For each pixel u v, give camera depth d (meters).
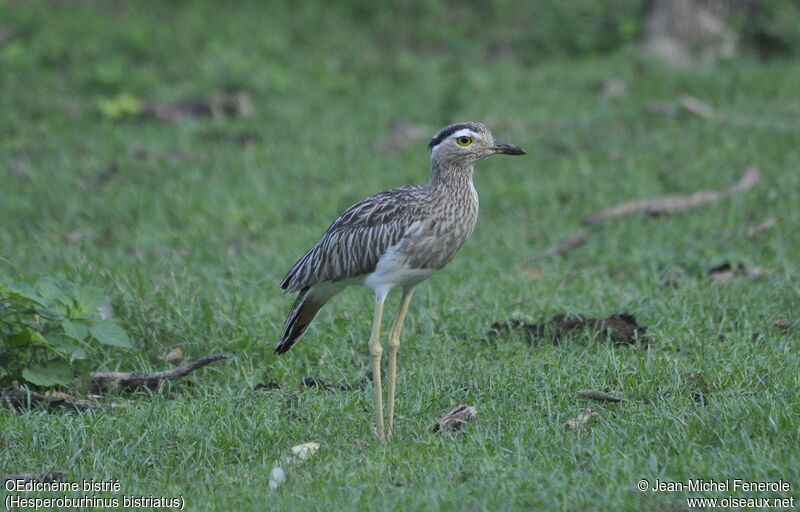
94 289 10.92
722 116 20.77
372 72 26.02
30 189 18.03
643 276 13.38
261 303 12.70
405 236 9.50
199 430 9.43
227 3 29.58
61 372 10.79
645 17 27.52
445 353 11.23
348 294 13.10
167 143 20.66
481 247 15.19
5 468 8.91
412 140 20.80
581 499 7.74
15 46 25.59
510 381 10.30
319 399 10.20
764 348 10.92
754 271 13.37
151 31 27.11
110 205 17.16
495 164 19.09
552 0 30.31
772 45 26.86
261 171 18.83
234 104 22.92
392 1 30.14
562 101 23.02
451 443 9.00
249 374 11.05
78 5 28.67
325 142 20.62
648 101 22.48
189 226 16.39
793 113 20.97
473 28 29.58
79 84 24.30
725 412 9.05
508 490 7.99
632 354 10.84
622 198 16.81
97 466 8.91
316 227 16.23
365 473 8.52
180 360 11.52
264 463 8.94
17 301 10.55
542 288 12.91
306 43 28.05
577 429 9.27
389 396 9.63
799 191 16.19
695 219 15.52
